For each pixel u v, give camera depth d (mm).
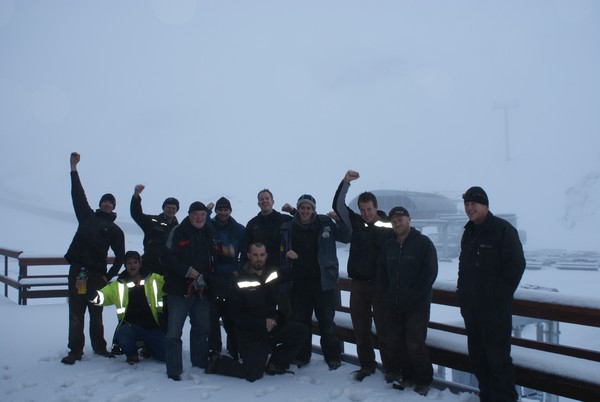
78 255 5918
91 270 5934
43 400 4590
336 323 5781
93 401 4496
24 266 10695
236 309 5098
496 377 3842
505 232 3836
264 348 5102
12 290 19875
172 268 5121
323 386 4793
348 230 5227
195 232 5348
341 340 5770
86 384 4973
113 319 8734
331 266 5270
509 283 3756
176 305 5230
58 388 4926
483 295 3883
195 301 5492
